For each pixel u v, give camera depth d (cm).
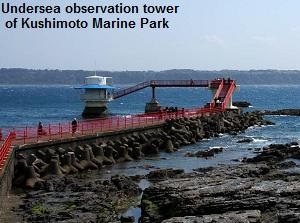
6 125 10081
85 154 5066
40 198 3775
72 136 5216
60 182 4234
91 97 10031
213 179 3709
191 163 5525
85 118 10106
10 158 4059
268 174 4094
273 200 3027
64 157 4781
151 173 4628
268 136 8344
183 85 10344
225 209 2991
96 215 3344
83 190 4006
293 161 5156
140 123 6794
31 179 4244
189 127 7662
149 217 3103
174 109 8556
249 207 2986
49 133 5134
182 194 3225
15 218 3275
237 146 7019
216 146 7050
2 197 3500
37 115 12850
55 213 3347
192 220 2766
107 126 6184
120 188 4088
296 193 3148
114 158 5541
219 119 8800
